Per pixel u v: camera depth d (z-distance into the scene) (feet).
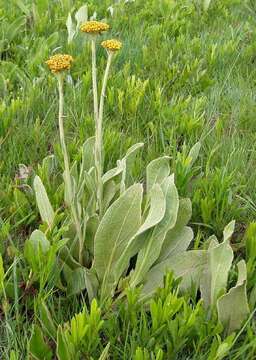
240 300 5.38
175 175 7.54
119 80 10.82
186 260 6.01
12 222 7.11
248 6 16.53
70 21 12.69
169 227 5.81
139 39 13.17
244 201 7.72
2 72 10.87
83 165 6.73
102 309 5.81
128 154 6.70
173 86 11.12
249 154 9.11
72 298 6.07
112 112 10.11
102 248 5.95
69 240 6.48
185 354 5.45
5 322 5.63
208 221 7.27
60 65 5.47
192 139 9.14
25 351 5.30
